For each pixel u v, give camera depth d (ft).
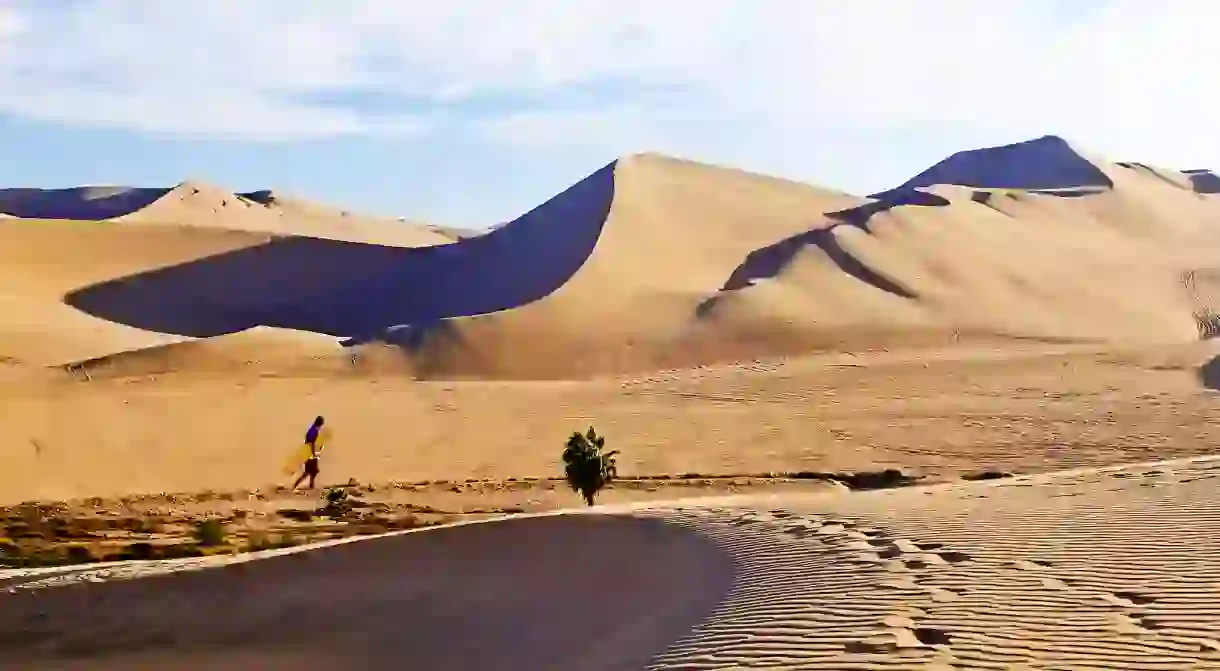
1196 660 26.30
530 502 110.83
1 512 108.88
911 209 323.57
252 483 123.75
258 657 48.62
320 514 107.14
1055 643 27.81
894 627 29.55
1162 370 180.14
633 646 34.65
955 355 209.46
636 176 359.05
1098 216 380.58
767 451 132.26
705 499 64.80
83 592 61.46
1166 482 48.19
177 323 315.78
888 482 114.11
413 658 44.80
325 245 366.43
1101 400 155.12
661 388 177.27
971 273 280.72
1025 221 355.36
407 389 177.47
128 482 124.26
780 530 45.98
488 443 141.69
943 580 33.88
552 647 40.42
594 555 52.65
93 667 50.31
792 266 272.10
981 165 533.55
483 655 42.88
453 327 219.82
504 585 51.98
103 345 242.99
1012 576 33.88
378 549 61.41
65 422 149.07
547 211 344.90
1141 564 34.35
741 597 35.88
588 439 106.42
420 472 127.65
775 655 28.66
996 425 140.97
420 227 637.71
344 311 326.44
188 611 56.44
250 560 63.21
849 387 173.99
